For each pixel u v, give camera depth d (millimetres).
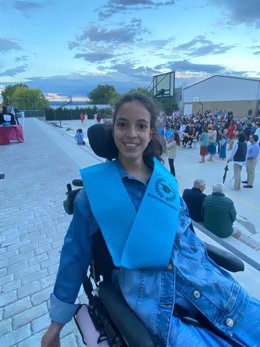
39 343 1904
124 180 1198
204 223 4441
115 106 1224
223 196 4293
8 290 2496
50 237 3508
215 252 1439
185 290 1103
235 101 39969
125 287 1053
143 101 1199
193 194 4703
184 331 1013
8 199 5031
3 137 12164
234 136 13812
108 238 1069
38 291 2469
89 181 1160
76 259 1135
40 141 13484
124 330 950
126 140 1174
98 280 1278
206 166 10273
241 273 2557
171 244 1108
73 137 16344
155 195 1168
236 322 1104
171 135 13570
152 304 1026
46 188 5645
